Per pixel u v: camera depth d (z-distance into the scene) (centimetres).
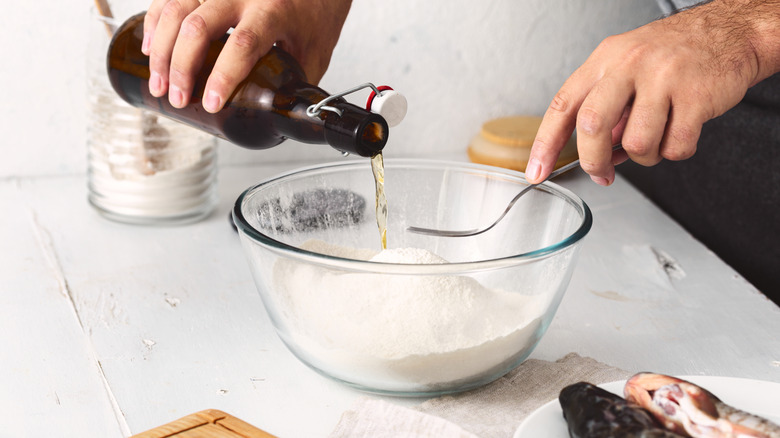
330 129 75
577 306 93
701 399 66
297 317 74
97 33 101
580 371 79
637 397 67
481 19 134
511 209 85
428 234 89
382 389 75
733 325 90
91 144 106
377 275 72
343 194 87
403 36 130
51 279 94
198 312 90
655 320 90
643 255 104
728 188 118
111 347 83
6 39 115
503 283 72
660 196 135
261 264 75
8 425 73
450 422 71
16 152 119
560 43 141
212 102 79
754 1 81
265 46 81
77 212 110
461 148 142
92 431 73
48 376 79
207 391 78
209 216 111
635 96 77
